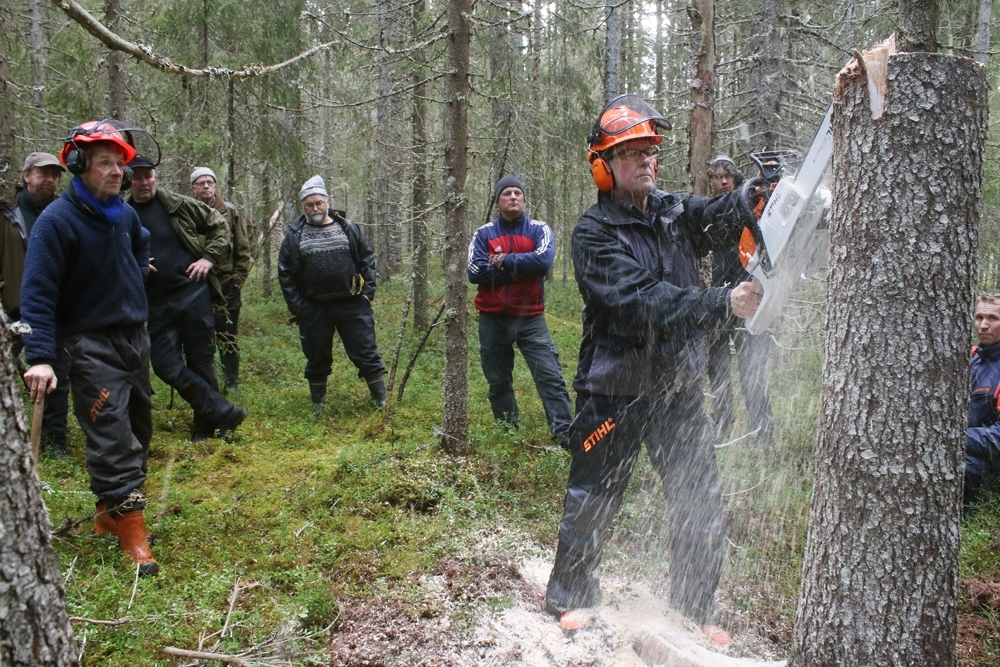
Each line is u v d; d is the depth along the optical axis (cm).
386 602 313
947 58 192
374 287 652
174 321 523
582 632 292
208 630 279
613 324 276
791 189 236
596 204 289
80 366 331
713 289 254
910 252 196
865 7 754
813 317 490
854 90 202
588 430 290
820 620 218
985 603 310
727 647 285
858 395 206
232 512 396
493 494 429
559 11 798
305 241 623
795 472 444
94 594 296
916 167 194
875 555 206
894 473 202
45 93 976
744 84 1012
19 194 502
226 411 534
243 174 1079
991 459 387
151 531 367
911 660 205
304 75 1005
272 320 1127
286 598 306
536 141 809
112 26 809
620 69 1204
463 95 485
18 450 144
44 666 148
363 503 406
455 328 489
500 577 334
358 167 1305
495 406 574
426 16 666
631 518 387
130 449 338
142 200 523
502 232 551
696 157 512
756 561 352
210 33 962
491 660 276
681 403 285
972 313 203
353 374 784
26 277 312
